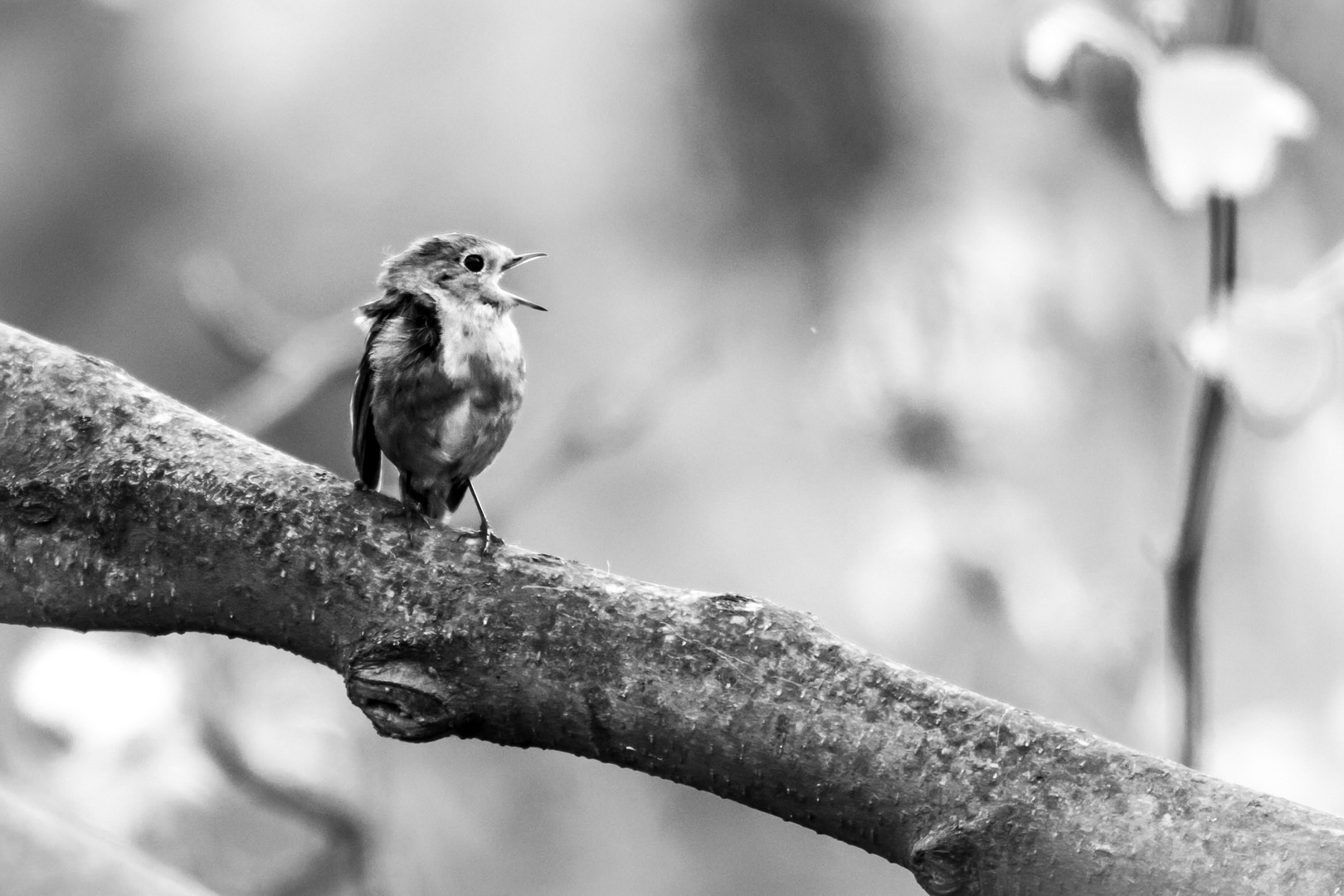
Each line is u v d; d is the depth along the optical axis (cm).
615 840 1309
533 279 1241
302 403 928
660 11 1223
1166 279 1086
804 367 1134
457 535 399
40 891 475
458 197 1305
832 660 372
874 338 1008
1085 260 1078
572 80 1250
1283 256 1071
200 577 411
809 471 1146
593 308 1220
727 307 1152
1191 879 339
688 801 1360
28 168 1509
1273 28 1061
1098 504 1038
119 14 1513
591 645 380
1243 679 1160
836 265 1113
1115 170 1091
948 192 1098
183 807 823
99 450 424
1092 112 1085
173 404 435
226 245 1434
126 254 1504
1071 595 913
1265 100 569
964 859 353
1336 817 342
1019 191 1089
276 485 412
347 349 934
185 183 1464
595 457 1121
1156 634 889
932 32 1148
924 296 1019
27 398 432
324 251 1398
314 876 889
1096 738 359
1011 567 927
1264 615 1172
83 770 805
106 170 1492
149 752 813
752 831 1356
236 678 877
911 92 1140
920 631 932
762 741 368
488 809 1284
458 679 385
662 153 1207
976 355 998
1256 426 552
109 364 442
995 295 1023
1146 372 1075
